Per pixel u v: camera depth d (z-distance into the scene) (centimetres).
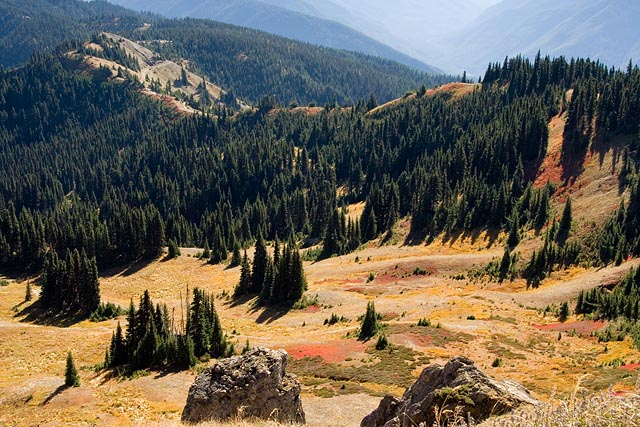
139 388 5456
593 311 7225
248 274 11138
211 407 2223
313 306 9481
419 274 10538
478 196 13388
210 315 6975
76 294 10850
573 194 12062
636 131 12762
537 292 8744
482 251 11506
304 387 4891
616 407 650
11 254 14750
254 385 2258
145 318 6738
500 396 1295
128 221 14962
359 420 3941
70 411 4872
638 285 7375
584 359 5306
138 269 14325
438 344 6059
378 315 7856
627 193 10681
